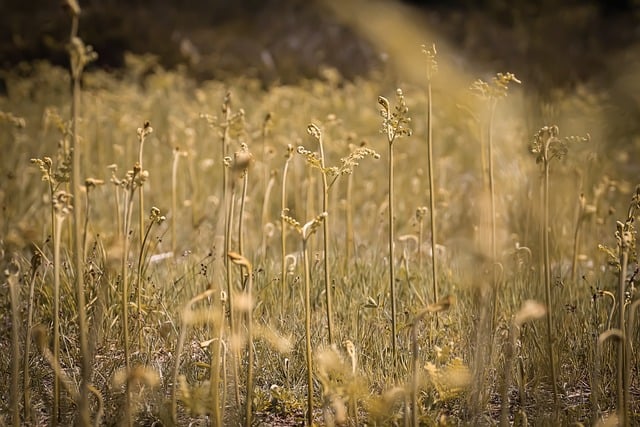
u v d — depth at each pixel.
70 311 3.39
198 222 4.80
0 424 2.53
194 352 3.12
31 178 5.73
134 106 7.87
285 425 2.64
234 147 5.05
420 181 6.04
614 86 2.64
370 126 6.95
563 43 8.88
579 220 4.02
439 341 3.16
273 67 10.96
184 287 3.62
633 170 6.46
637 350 3.02
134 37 11.66
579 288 3.83
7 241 3.89
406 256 4.04
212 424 2.42
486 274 2.52
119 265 3.42
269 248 4.50
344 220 5.47
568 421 2.58
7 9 11.77
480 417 2.58
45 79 8.41
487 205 2.51
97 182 3.14
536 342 2.92
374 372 2.90
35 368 2.97
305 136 6.31
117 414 2.53
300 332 3.21
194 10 12.95
